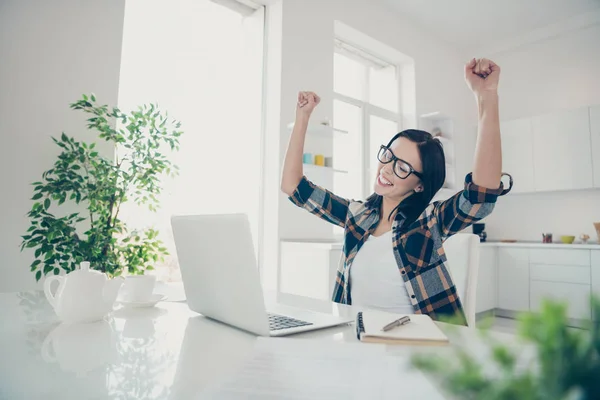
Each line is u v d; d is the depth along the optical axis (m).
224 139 3.07
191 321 0.86
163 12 2.72
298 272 2.80
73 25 2.15
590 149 3.66
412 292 1.20
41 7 2.05
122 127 2.32
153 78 2.60
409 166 1.24
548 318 0.20
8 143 1.93
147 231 2.18
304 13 3.27
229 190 3.09
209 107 2.94
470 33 4.52
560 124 3.87
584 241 3.79
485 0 3.84
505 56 4.70
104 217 1.91
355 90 4.14
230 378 0.50
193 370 0.53
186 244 0.86
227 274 0.75
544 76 4.36
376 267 1.27
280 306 1.04
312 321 0.84
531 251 3.71
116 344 0.67
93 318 0.83
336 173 3.75
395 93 4.39
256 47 3.25
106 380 0.49
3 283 1.89
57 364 0.56
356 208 1.43
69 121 2.12
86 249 1.80
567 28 4.14
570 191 4.06
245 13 3.25
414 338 0.66
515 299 3.79
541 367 0.19
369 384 0.48
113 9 2.31
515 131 4.20
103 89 2.24
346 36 3.79
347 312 0.98
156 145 2.04
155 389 0.47
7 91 1.94
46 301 1.07
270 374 0.52
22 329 0.77
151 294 1.04
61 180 1.77
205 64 2.94
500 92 4.71
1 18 1.93
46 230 1.73
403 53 4.15
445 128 4.34
